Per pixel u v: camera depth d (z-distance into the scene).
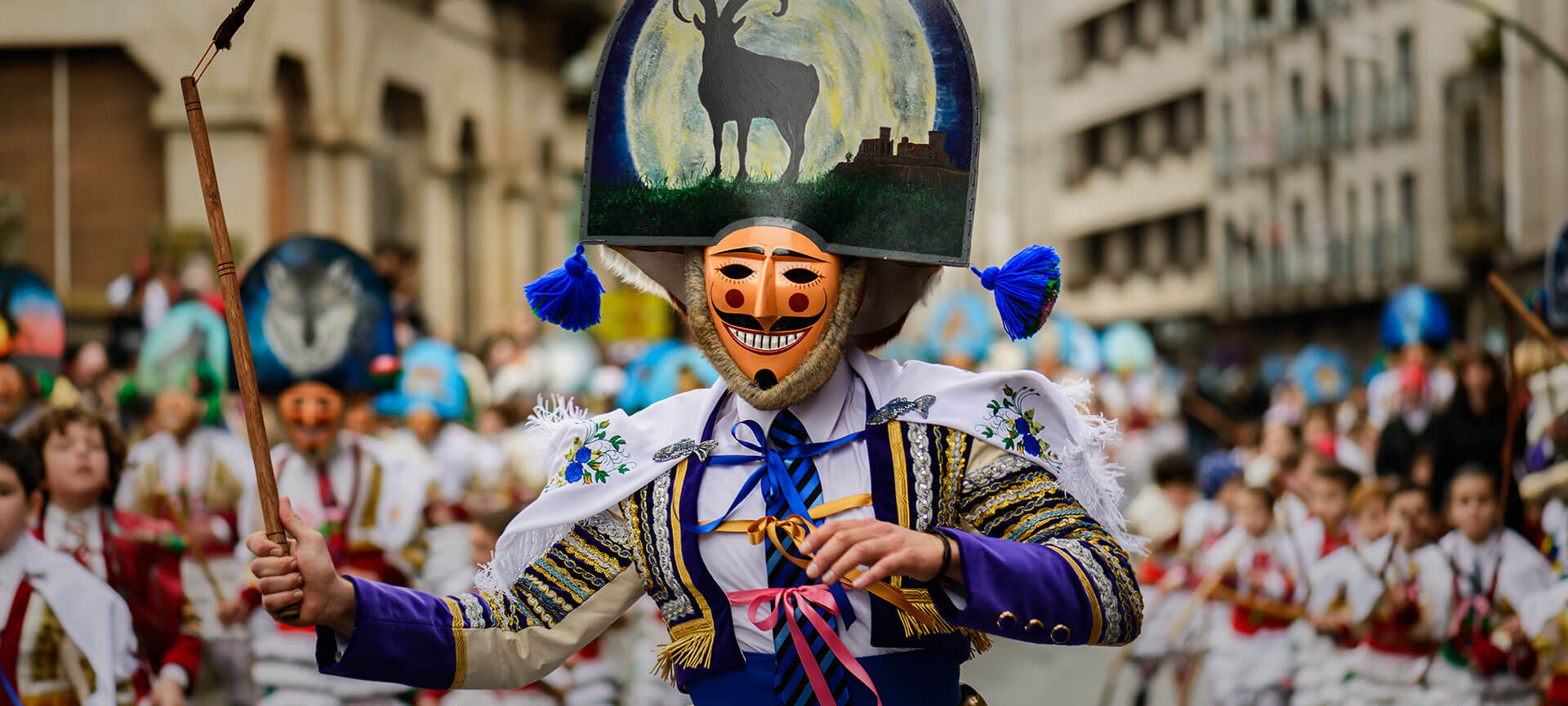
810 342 3.47
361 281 8.75
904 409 3.52
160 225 19.67
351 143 22.31
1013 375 3.56
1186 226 55.50
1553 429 8.52
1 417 9.08
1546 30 28.70
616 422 3.73
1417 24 40.34
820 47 3.60
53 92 20.38
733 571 3.48
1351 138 43.84
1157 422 23.64
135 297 14.23
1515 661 7.73
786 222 3.52
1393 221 41.78
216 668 8.45
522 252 28.77
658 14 3.69
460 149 27.11
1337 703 8.83
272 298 8.52
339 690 7.51
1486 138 35.88
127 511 7.90
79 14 20.09
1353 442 17.00
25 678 5.78
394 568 8.11
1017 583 3.10
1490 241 35.91
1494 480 7.98
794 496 3.46
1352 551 8.66
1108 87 58.38
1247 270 50.09
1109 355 23.83
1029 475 3.50
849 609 3.40
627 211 3.65
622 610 3.71
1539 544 8.02
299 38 21.02
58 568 5.91
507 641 3.56
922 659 3.46
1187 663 10.34
